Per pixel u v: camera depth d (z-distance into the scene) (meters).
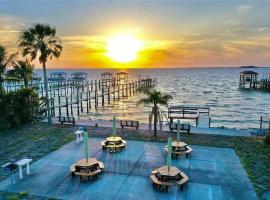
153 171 11.09
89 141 16.86
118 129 20.23
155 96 17.69
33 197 9.70
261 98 56.97
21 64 29.08
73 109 45.97
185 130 18.77
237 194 9.82
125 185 10.58
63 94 67.31
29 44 21.86
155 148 15.30
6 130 20.08
